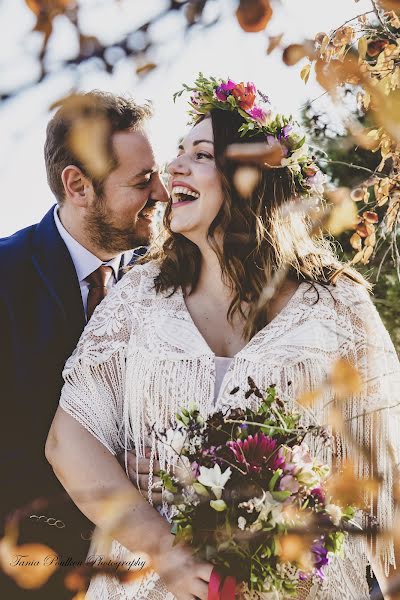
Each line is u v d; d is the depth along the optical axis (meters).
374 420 2.15
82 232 2.75
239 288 2.26
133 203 2.74
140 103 2.73
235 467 1.74
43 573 1.61
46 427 2.52
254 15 0.73
